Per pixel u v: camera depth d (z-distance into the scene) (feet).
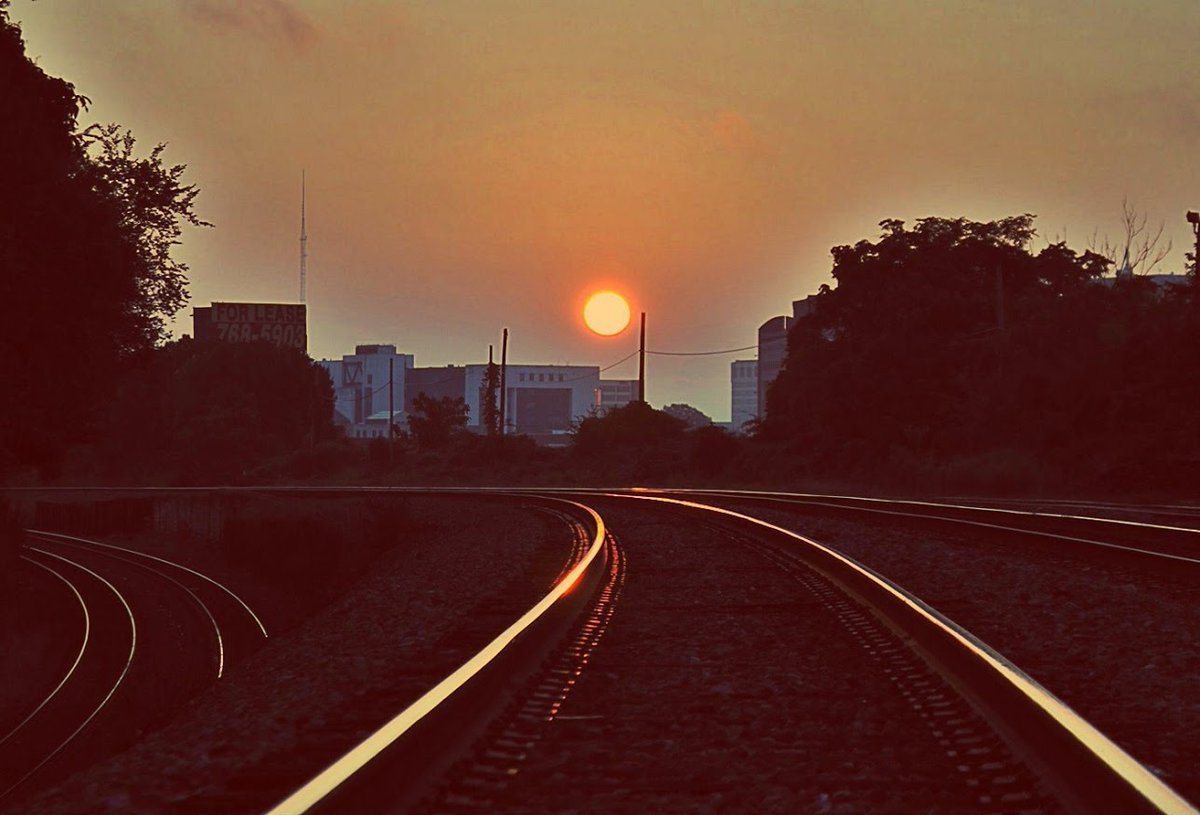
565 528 124.16
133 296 127.13
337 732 31.24
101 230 110.42
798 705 32.86
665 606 57.21
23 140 102.37
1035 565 71.51
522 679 35.70
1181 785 23.71
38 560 201.46
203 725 43.29
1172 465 171.73
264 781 25.21
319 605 128.88
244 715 42.32
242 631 122.21
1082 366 209.26
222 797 23.82
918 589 63.62
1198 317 201.05
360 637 63.26
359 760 20.59
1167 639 44.52
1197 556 70.90
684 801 23.11
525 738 28.71
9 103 101.30
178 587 163.84
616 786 24.34
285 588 159.53
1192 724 29.94
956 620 51.26
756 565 76.13
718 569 74.69
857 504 147.74
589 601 58.34
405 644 52.70
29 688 98.89
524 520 148.66
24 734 79.00
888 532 103.81
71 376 116.37
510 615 57.26
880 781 24.09
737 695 34.58
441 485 348.18
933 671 35.22
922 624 39.81
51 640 122.72
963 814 21.26
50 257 104.99
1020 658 41.37
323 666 52.60
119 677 100.94
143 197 129.90
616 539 105.19
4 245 97.50
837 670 38.40
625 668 39.34
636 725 30.45
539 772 25.45
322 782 19.31
